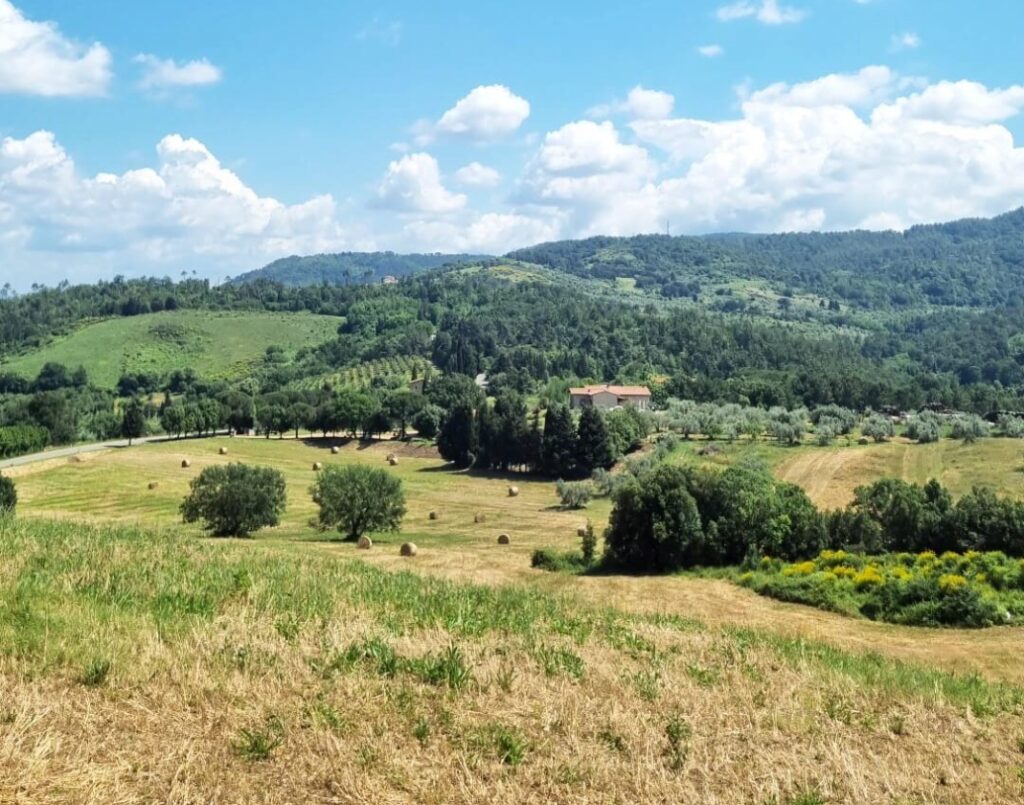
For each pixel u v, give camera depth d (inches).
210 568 681.0
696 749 377.7
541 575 1445.6
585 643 587.8
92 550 694.5
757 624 1045.8
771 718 438.6
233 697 353.7
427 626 546.3
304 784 289.0
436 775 309.7
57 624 406.9
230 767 293.6
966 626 1055.0
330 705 359.9
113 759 284.5
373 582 754.8
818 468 2965.1
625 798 317.7
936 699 534.3
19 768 267.7
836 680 560.1
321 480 2178.9
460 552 1891.0
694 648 635.5
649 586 1327.5
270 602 548.1
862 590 1218.0
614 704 423.2
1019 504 1594.5
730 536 1596.9
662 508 1595.7
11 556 619.8
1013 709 542.3
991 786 380.2
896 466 2918.3
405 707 371.9
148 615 459.8
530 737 360.2
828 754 391.2
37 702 319.6
